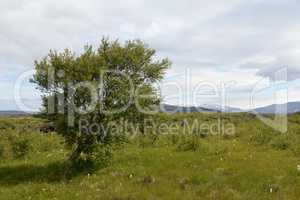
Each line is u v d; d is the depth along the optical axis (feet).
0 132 87.76
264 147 62.34
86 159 51.19
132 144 66.90
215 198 35.99
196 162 49.78
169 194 37.40
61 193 39.60
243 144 66.08
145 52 50.78
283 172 43.14
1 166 57.36
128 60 49.55
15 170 53.47
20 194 40.50
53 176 47.42
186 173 43.96
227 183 40.24
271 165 46.68
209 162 49.44
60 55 47.96
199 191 38.27
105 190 39.22
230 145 63.98
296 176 41.91
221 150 57.93
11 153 65.82
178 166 47.93
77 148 50.03
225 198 35.94
